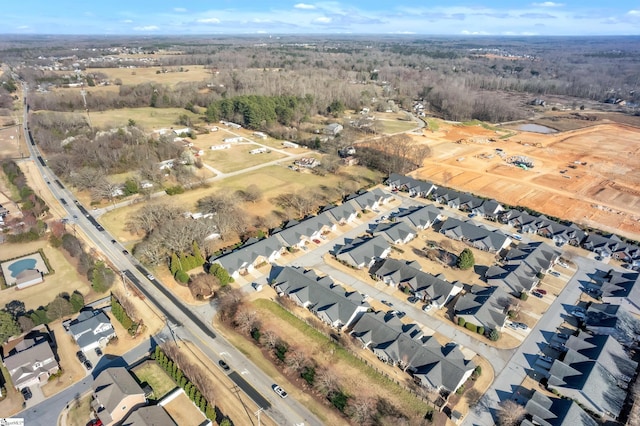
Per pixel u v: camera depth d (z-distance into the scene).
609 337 66.38
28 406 57.28
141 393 56.19
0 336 66.31
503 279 82.94
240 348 68.12
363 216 115.19
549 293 83.00
